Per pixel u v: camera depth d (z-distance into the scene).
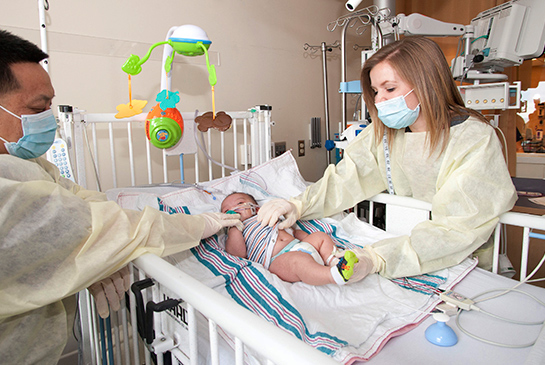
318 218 1.37
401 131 1.25
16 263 0.60
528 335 0.80
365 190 1.38
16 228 0.60
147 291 0.92
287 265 1.04
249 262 1.04
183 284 0.61
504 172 1.04
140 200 1.24
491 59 1.91
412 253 1.02
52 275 0.65
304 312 0.90
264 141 1.83
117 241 0.70
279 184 1.62
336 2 2.69
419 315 0.88
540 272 1.98
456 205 1.04
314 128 2.61
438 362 0.73
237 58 2.12
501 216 1.05
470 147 1.03
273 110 2.36
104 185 1.68
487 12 1.96
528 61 2.65
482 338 0.79
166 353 0.91
